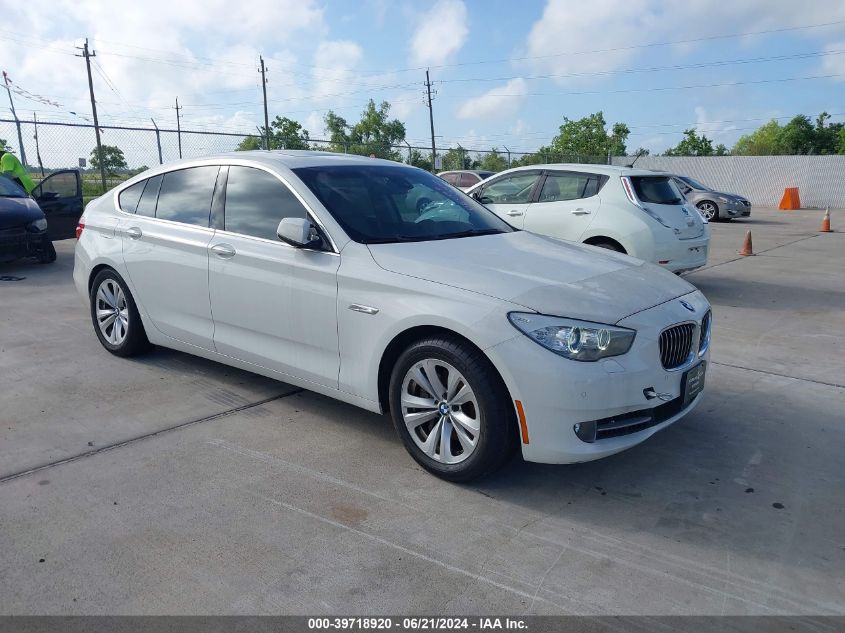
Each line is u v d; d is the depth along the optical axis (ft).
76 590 8.59
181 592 8.59
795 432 13.74
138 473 11.66
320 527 10.09
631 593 8.70
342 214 13.15
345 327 12.30
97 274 17.75
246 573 8.98
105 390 15.53
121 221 16.99
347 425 13.78
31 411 14.28
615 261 13.21
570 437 10.28
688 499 11.07
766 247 44.24
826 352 19.40
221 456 12.35
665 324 11.03
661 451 12.82
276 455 12.42
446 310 10.86
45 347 18.78
